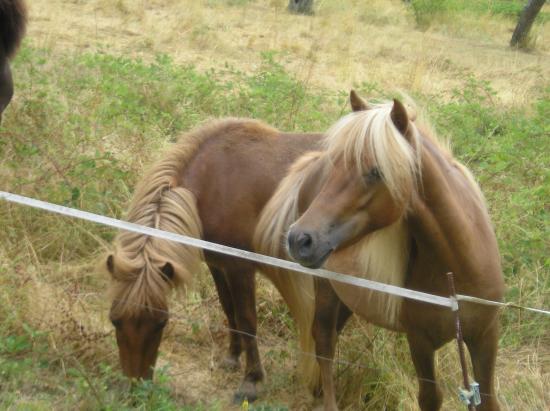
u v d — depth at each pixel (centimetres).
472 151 642
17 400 429
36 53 790
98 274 452
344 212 374
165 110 710
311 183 431
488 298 402
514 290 538
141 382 434
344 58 1092
